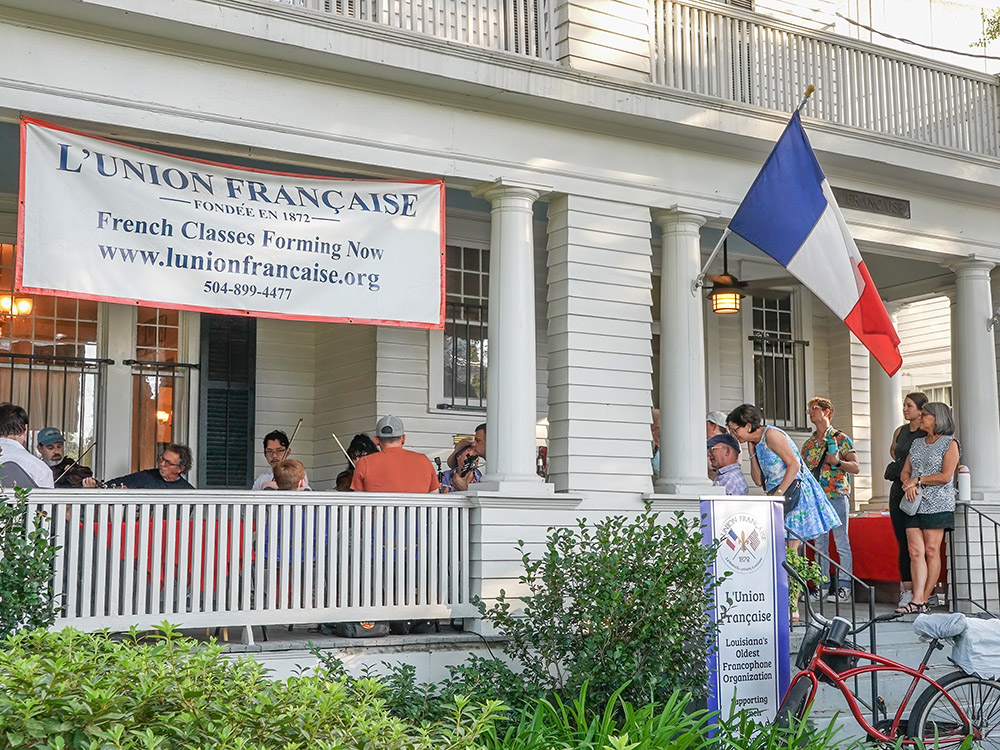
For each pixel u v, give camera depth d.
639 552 7.33
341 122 8.44
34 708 3.29
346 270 8.48
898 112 11.23
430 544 8.42
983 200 11.75
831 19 13.88
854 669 6.94
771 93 10.48
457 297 11.52
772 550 7.48
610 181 9.55
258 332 11.33
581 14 9.50
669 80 9.94
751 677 7.25
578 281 9.34
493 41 9.18
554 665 8.21
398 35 8.24
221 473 10.71
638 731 5.93
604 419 9.33
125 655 3.78
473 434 11.32
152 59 7.80
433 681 8.05
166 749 3.45
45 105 7.45
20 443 7.52
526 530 8.78
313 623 8.15
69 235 7.50
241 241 8.14
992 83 11.91
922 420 10.25
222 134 8.00
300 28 7.93
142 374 10.59
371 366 10.84
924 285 13.50
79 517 7.18
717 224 10.30
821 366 14.41
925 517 10.12
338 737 3.69
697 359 9.81
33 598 5.77
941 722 6.96
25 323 10.18
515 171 9.12
